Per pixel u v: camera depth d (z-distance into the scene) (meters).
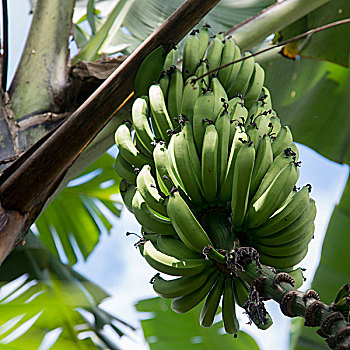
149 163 1.80
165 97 1.86
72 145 1.79
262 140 1.75
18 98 2.06
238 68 1.91
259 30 2.19
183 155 1.72
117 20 2.34
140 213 1.74
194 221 1.65
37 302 2.12
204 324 1.75
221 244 1.66
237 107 1.80
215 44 1.93
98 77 2.10
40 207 1.87
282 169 1.70
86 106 1.79
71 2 2.17
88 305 2.19
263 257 1.70
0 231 1.79
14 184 1.80
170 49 1.86
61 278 2.31
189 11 1.84
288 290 1.53
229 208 1.72
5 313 1.96
